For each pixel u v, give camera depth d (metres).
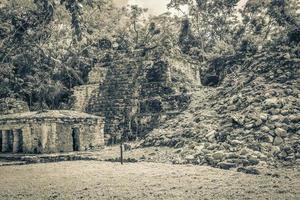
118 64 37.19
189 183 13.34
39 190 13.19
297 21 43.09
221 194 11.15
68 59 44.72
